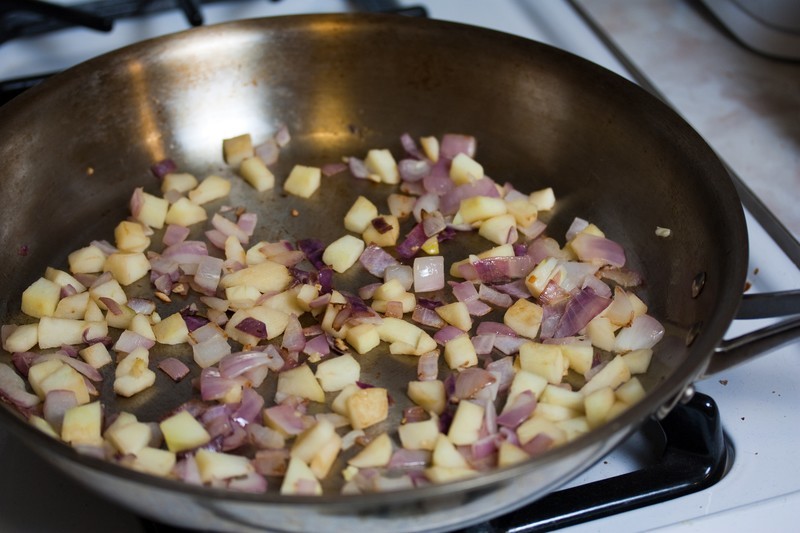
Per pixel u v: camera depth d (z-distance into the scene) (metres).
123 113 0.56
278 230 0.55
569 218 0.55
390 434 0.46
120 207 0.56
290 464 0.43
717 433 0.44
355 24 0.57
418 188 0.57
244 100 0.59
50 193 0.54
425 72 0.58
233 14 0.67
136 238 0.54
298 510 0.36
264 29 0.57
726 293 0.43
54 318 0.50
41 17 0.65
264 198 0.57
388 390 0.48
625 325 0.50
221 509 0.37
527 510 0.43
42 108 0.53
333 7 0.68
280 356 0.49
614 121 0.54
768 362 0.49
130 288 0.53
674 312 0.50
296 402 0.47
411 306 0.51
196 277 0.52
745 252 0.44
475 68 0.57
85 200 0.56
